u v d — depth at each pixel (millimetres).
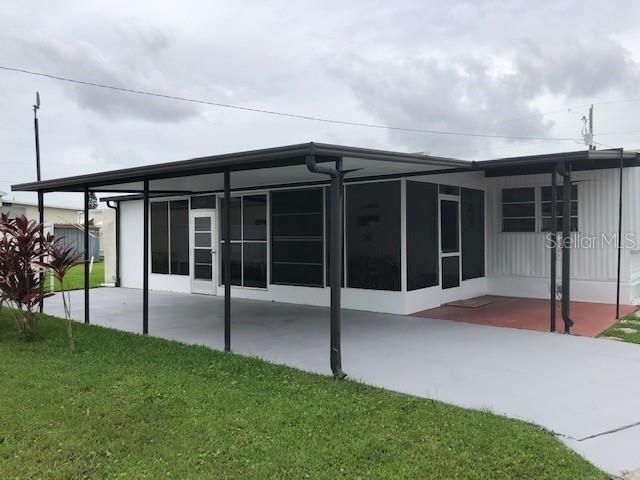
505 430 4023
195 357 6367
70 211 33469
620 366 5969
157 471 3469
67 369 5824
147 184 8023
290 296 11023
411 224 9344
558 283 10719
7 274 7398
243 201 11969
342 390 5043
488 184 11586
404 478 3330
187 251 13453
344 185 9984
